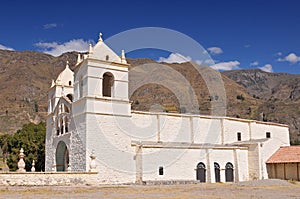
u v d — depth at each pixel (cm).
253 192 2677
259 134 5356
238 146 4678
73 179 3250
